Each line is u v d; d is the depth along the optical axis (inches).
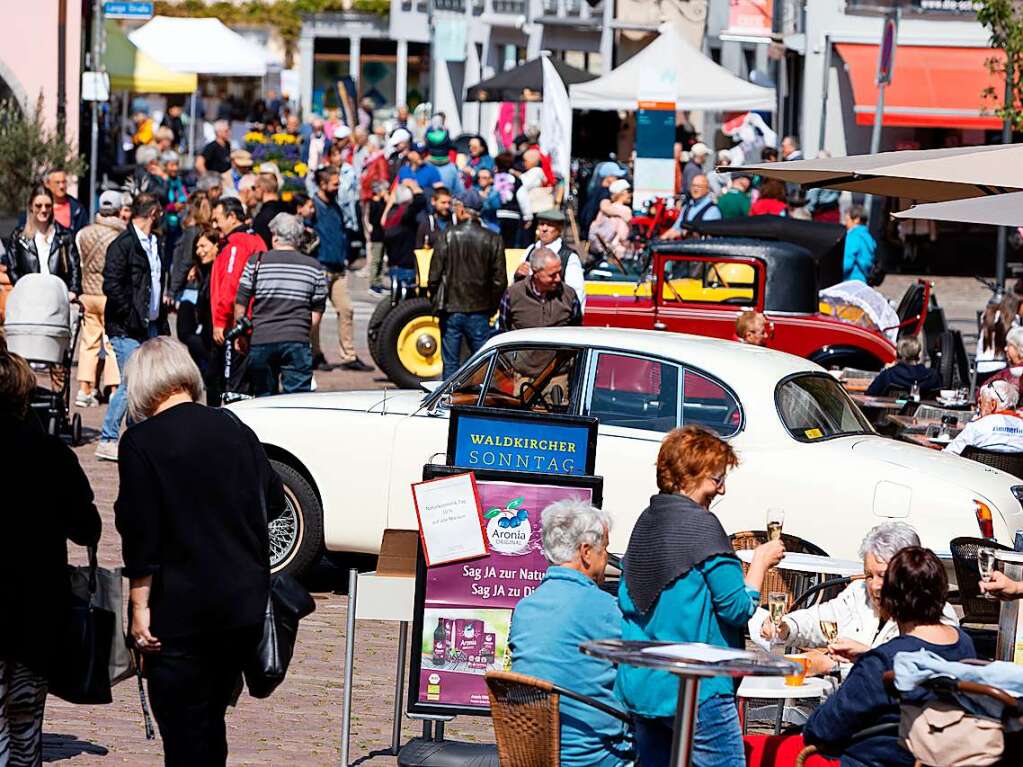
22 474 367.2
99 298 1048.2
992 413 698.8
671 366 607.8
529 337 629.6
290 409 646.5
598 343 617.9
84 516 374.9
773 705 470.6
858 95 2018.9
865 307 1044.5
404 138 1828.2
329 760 458.0
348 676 439.8
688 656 301.3
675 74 1551.4
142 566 359.6
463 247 989.8
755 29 1802.4
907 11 2057.1
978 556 466.6
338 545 636.7
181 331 918.4
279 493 383.9
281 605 382.9
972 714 319.0
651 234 1472.7
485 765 418.6
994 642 533.3
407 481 626.2
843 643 404.2
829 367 994.7
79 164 1674.5
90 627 381.1
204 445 366.3
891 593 357.4
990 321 972.6
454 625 428.5
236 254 856.9
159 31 2228.1
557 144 1686.8
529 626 374.3
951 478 572.4
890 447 598.5
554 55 2423.7
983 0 1307.8
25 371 373.1
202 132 2455.7
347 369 1253.1
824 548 577.3
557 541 380.5
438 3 2488.9
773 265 995.9
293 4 2687.0
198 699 365.7
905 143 2089.1
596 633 373.1
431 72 2566.4
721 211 1369.3
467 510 428.5
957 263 1989.4
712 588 355.3
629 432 604.7
